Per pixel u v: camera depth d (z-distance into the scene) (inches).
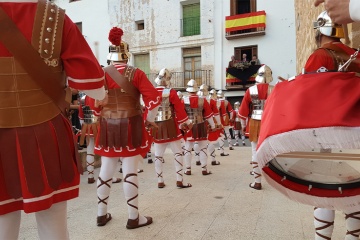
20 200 52.7
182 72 730.2
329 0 45.9
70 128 58.4
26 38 50.6
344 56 68.3
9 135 49.6
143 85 118.0
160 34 746.8
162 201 150.8
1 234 51.4
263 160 55.7
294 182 63.7
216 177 209.3
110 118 117.0
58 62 54.7
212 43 698.8
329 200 61.7
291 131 51.4
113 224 120.3
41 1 53.6
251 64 657.6
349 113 50.9
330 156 58.6
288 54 642.2
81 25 829.2
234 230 110.6
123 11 782.5
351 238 77.9
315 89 55.1
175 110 176.6
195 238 104.4
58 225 55.9
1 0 49.6
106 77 116.4
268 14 653.3
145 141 121.3
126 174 115.3
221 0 689.0
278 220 119.5
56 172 52.8
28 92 50.9
